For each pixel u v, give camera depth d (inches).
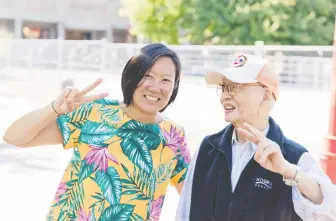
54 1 1457.9
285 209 83.9
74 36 1549.0
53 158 319.6
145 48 100.3
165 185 104.7
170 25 1047.0
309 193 78.6
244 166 88.1
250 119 87.2
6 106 510.3
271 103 87.7
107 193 97.3
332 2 929.5
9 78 705.0
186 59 550.9
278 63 448.8
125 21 1577.3
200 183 92.4
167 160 103.6
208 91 517.7
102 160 98.5
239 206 86.1
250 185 86.1
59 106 94.6
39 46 720.3
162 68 98.6
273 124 89.3
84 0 1504.7
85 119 102.2
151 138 101.0
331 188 78.3
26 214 214.4
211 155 93.2
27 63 729.0
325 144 219.3
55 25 1481.3
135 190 98.2
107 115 101.6
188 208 94.5
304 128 361.4
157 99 100.1
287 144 87.4
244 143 89.1
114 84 561.9
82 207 98.3
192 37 1024.9
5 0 1374.3
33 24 1453.0
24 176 274.4
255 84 85.9
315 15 930.1
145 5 1055.6
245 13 917.2
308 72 450.0
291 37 904.9
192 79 548.4
